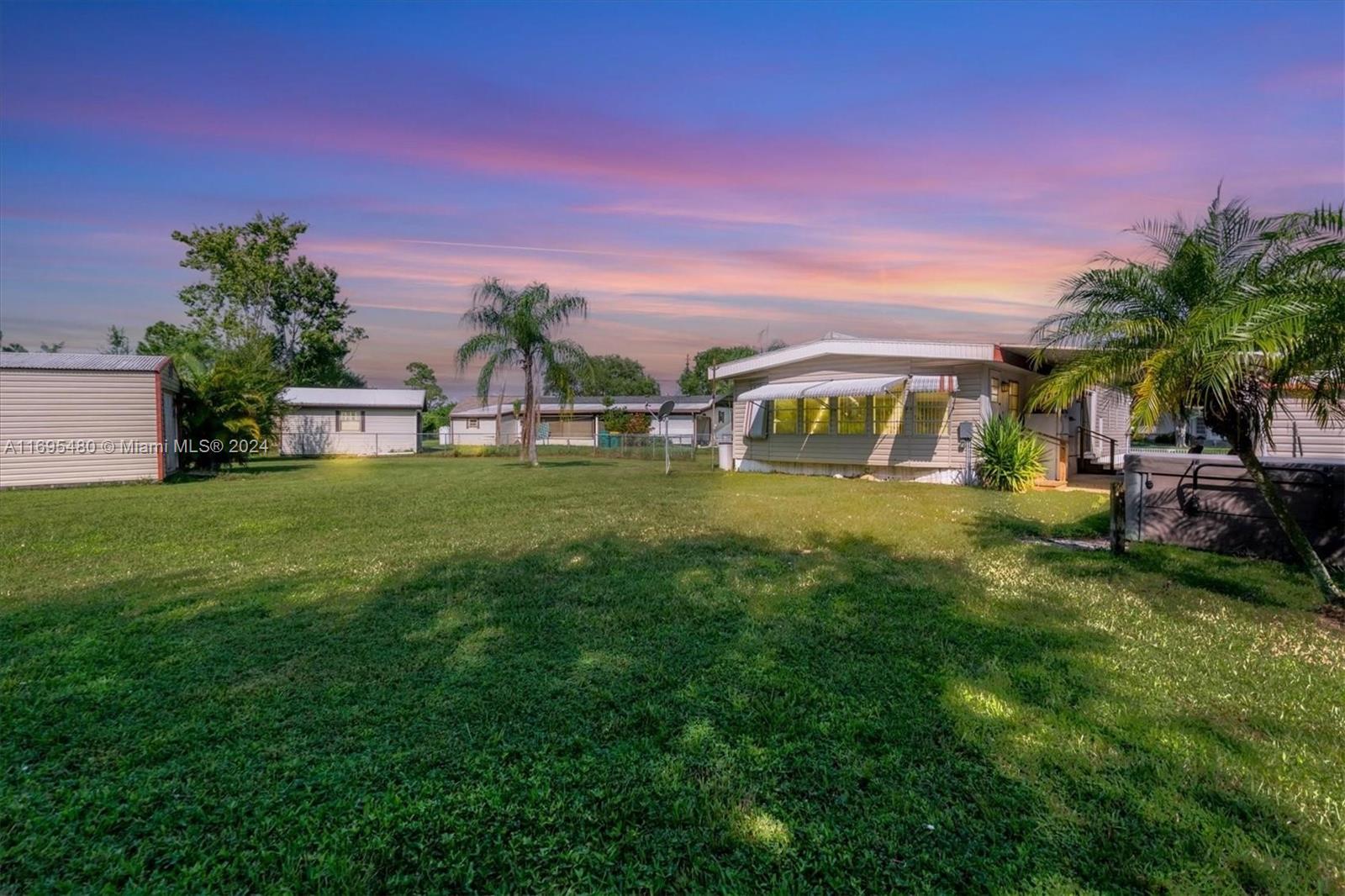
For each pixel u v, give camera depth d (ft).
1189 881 6.22
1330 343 13.41
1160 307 16.65
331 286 127.95
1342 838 6.84
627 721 9.58
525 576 18.85
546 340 71.67
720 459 67.67
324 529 27.86
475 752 8.69
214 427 64.39
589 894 6.10
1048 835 6.89
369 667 11.76
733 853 6.69
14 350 95.96
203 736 9.11
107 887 6.17
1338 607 15.74
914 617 14.80
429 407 206.28
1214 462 22.33
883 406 51.70
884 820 7.18
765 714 9.82
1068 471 54.19
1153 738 9.00
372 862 6.52
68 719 9.59
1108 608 15.69
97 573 19.35
